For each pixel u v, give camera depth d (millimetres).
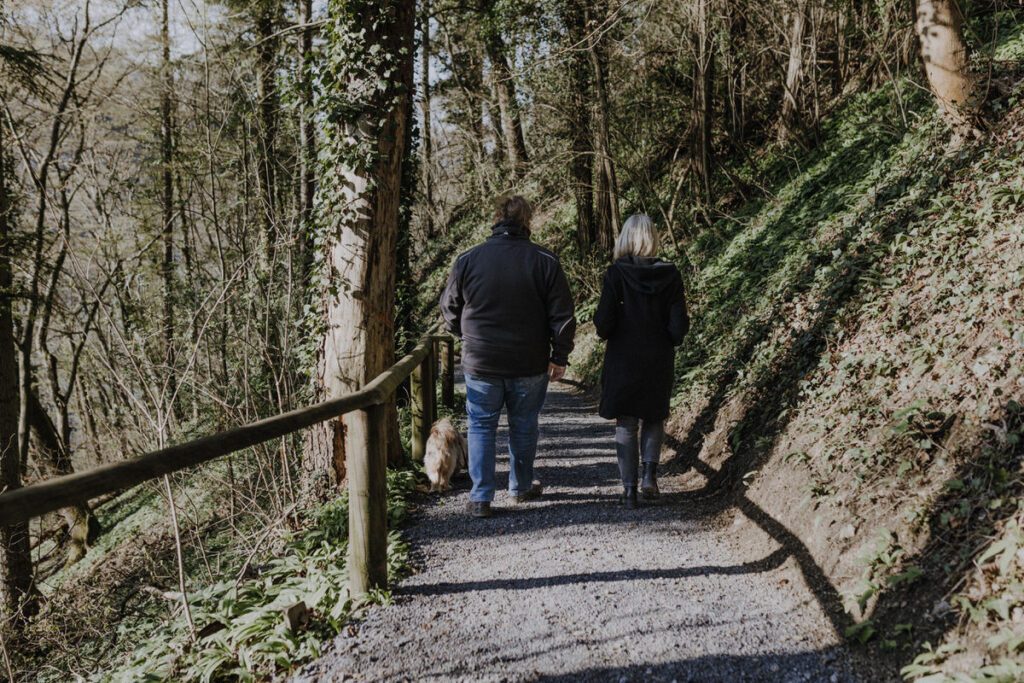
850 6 12102
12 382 9703
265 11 13281
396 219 5699
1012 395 3295
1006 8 8617
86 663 6562
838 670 2701
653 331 4648
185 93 11914
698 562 3836
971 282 4363
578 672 2787
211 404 6801
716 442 5934
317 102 5438
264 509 6641
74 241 10953
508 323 4441
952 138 6488
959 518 2947
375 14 5289
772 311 7133
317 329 5730
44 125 12086
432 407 6719
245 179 9500
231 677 3018
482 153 17250
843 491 3682
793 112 12305
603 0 11289
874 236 6453
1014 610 2381
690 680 2713
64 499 1689
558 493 5230
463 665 2859
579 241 14727
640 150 12898
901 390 4129
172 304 10938
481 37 13320
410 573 3783
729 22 11828
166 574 7637
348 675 2824
